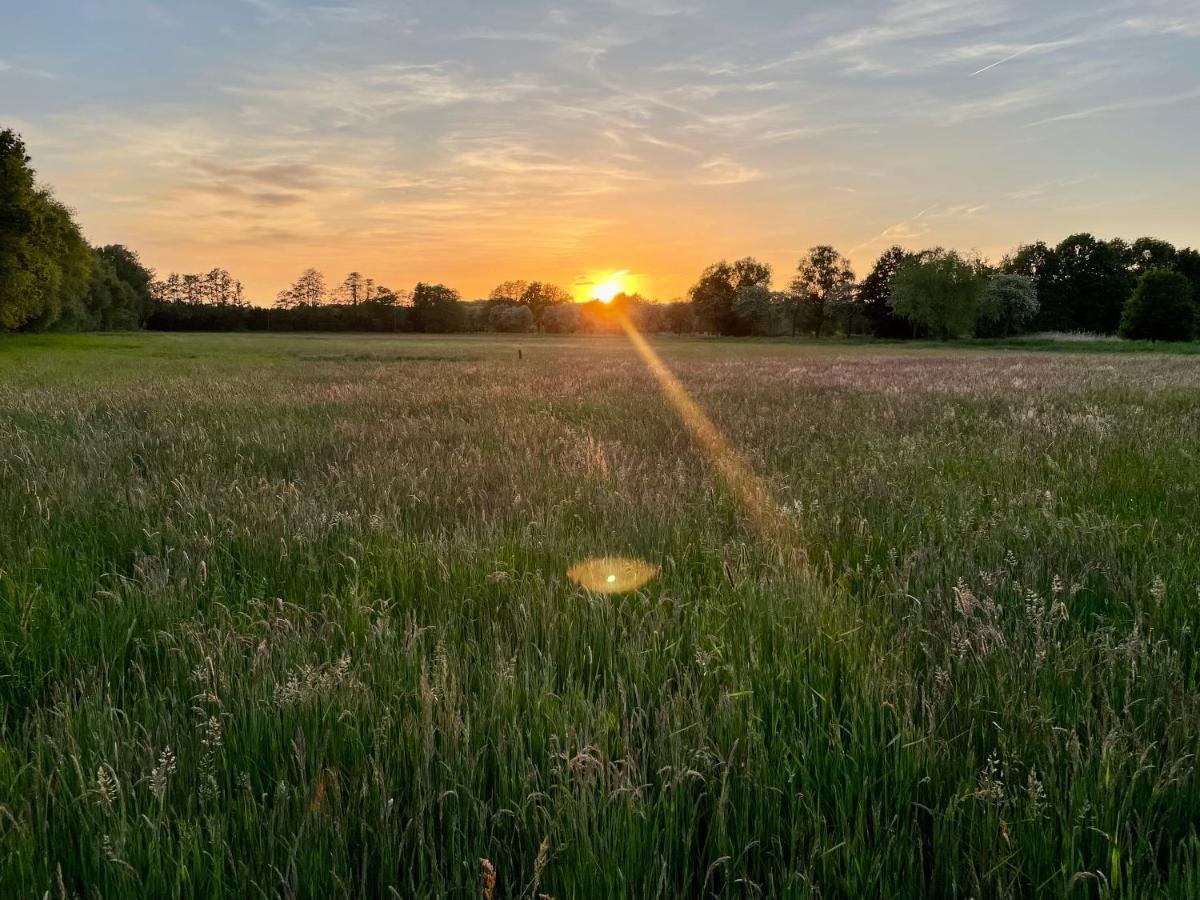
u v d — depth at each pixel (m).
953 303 78.06
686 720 2.22
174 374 23.80
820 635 2.78
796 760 2.01
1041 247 96.56
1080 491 5.42
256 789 2.00
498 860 1.75
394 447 7.88
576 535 4.36
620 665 2.63
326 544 4.14
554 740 2.02
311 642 2.75
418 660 2.59
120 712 2.25
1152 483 5.64
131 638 2.89
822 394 15.22
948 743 2.06
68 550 3.97
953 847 1.71
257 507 4.68
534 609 3.08
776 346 75.50
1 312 46.91
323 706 2.24
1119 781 1.90
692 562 3.92
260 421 10.34
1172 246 94.62
